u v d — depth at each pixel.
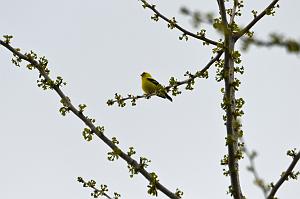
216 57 12.92
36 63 11.27
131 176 10.16
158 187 10.09
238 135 10.01
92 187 10.45
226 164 10.63
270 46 5.49
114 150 10.25
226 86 10.14
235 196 9.52
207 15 6.46
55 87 10.95
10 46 11.29
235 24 10.75
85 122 10.60
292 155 9.20
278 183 8.51
